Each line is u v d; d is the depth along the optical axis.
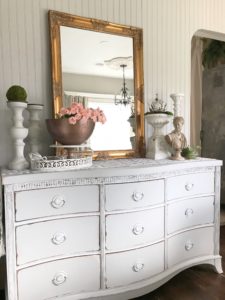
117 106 1.93
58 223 1.35
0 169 1.47
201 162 1.73
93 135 1.85
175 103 1.98
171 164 1.60
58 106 1.71
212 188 1.82
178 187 1.67
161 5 2.12
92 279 1.43
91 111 1.50
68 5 1.77
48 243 1.34
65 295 1.39
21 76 1.67
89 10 1.84
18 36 1.65
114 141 1.92
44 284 1.34
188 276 1.86
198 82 3.65
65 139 1.51
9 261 1.25
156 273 1.59
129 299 1.59
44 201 1.32
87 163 1.52
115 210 1.45
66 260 1.38
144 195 1.52
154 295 1.64
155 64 2.12
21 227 1.27
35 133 1.63
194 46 3.60
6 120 1.64
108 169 1.42
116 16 1.94
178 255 1.70
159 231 1.59
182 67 2.24
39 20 1.70
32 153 1.52
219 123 3.50
